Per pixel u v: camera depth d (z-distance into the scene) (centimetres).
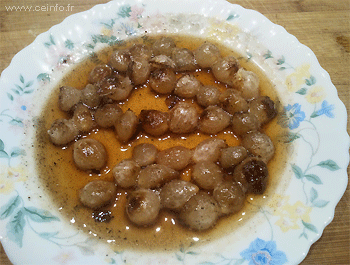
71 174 24
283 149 24
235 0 31
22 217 20
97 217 22
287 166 23
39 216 21
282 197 22
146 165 23
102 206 22
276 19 30
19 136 23
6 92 24
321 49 29
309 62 26
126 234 21
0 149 22
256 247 20
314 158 22
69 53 27
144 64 26
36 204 21
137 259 20
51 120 25
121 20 28
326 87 24
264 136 23
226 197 21
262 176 22
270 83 26
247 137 24
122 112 25
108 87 25
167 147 25
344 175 21
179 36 29
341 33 29
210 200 21
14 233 19
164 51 28
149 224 22
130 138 25
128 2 29
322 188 21
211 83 28
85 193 22
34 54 26
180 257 20
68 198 22
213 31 29
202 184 22
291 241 20
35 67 26
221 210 22
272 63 27
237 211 22
